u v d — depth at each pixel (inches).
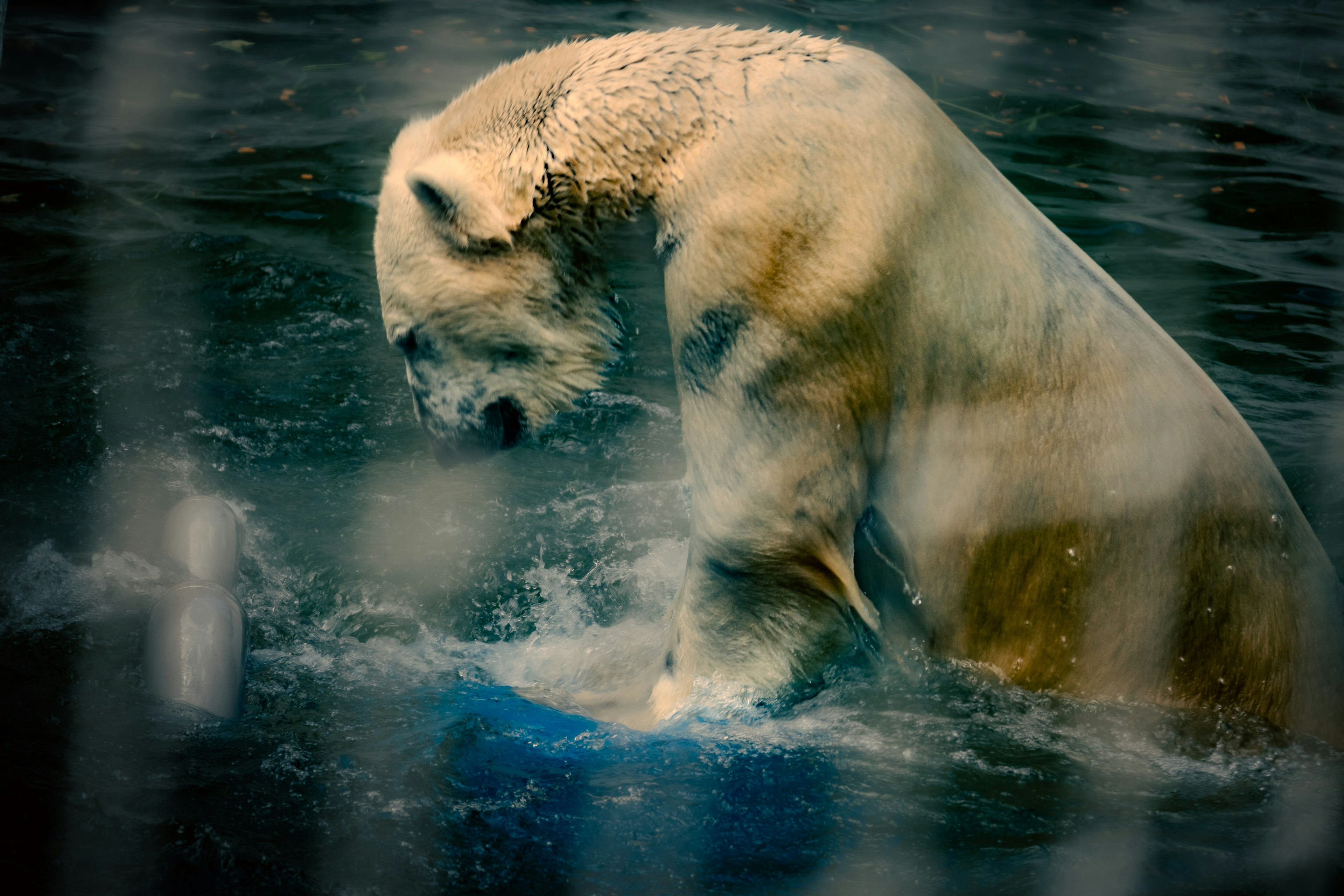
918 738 234.5
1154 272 513.3
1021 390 221.1
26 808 197.8
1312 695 231.5
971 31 850.8
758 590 237.6
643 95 222.5
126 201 559.2
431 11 860.6
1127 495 222.5
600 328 250.1
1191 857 195.0
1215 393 233.8
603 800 218.8
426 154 247.9
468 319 246.4
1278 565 228.8
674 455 401.7
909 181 211.2
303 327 464.4
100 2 853.8
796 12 865.5
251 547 335.6
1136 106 721.6
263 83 726.5
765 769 227.0
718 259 213.8
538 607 324.2
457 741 240.2
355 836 202.5
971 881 191.0
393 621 312.3
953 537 229.5
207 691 249.6
